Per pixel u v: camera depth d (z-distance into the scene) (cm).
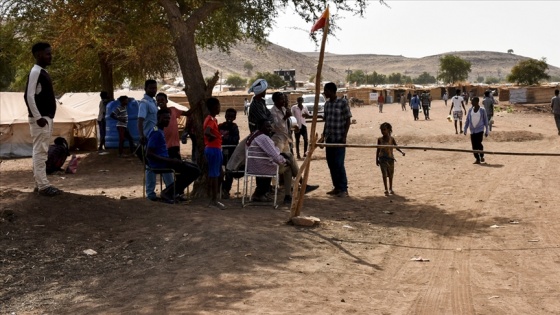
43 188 953
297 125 1883
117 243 847
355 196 1299
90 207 952
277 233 894
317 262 766
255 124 1162
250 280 671
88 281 698
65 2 1347
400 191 1372
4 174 1820
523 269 757
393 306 612
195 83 1212
